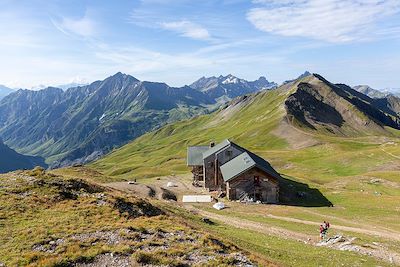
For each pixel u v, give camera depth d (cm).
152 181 10600
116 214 3919
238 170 8256
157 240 3203
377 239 4950
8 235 3125
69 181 4922
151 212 4456
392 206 7175
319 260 3759
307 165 13600
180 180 10794
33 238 3055
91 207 4072
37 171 5188
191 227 4106
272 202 8112
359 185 9762
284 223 5919
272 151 16850
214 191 9206
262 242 4356
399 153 13388
